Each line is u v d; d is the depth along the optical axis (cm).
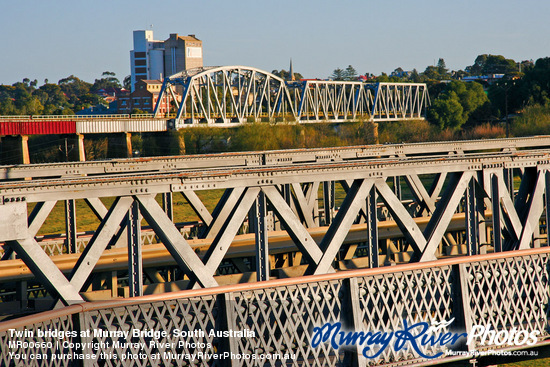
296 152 3058
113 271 2038
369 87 16825
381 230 2902
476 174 1955
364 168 1778
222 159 2870
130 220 1519
